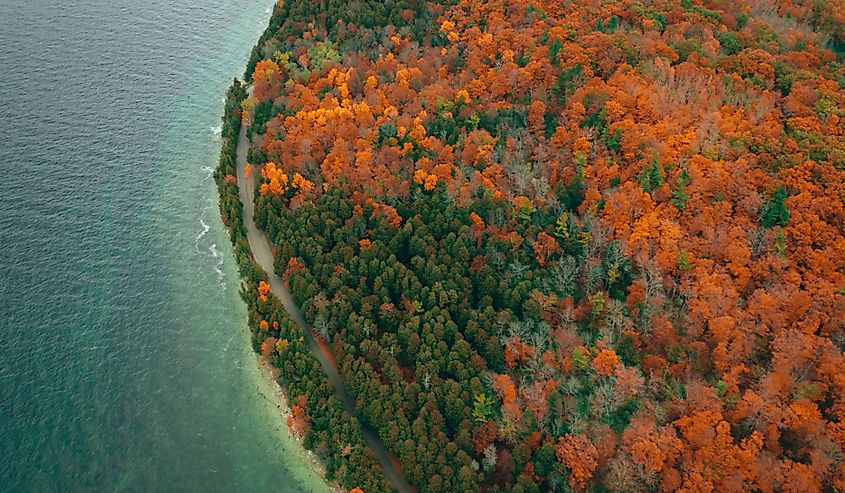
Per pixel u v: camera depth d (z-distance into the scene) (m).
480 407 145.88
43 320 176.62
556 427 144.50
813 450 130.50
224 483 149.88
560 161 186.50
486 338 158.62
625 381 144.00
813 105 184.50
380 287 170.00
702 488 128.12
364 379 155.00
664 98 188.38
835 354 138.75
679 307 157.25
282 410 162.12
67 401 160.88
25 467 148.88
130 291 186.38
